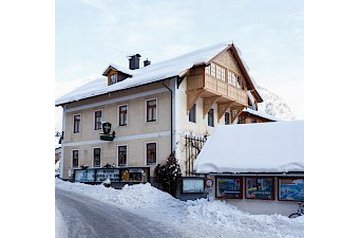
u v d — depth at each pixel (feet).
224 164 39.27
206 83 64.28
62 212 41.73
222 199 40.55
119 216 40.88
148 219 39.40
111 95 73.05
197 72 65.00
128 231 33.68
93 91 75.25
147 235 32.35
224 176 40.60
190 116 66.85
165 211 44.62
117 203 50.52
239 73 76.54
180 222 37.58
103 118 74.02
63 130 81.97
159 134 64.39
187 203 50.39
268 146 39.14
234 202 39.86
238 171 38.29
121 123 71.10
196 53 75.82
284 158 36.91
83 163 76.54
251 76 77.77
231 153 40.14
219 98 70.54
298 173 36.04
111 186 65.51
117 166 69.87
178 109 63.26
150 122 66.03
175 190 59.26
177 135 62.28
